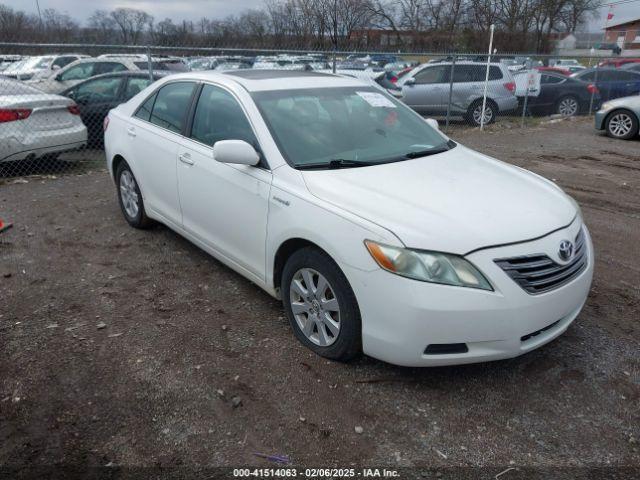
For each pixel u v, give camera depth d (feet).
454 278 9.13
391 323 9.41
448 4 129.49
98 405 9.73
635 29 200.95
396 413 9.64
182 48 30.17
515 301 9.30
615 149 35.17
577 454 8.78
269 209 11.53
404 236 9.30
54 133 25.55
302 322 11.43
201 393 10.05
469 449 8.87
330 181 10.97
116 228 18.56
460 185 11.30
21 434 9.05
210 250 14.24
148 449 8.77
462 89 44.47
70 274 14.97
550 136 40.83
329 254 10.11
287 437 9.05
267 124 12.32
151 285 14.33
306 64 44.27
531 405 9.88
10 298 13.56
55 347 11.44
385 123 13.94
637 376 10.69
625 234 18.97
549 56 44.52
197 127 14.26
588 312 13.16
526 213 10.37
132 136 16.76
